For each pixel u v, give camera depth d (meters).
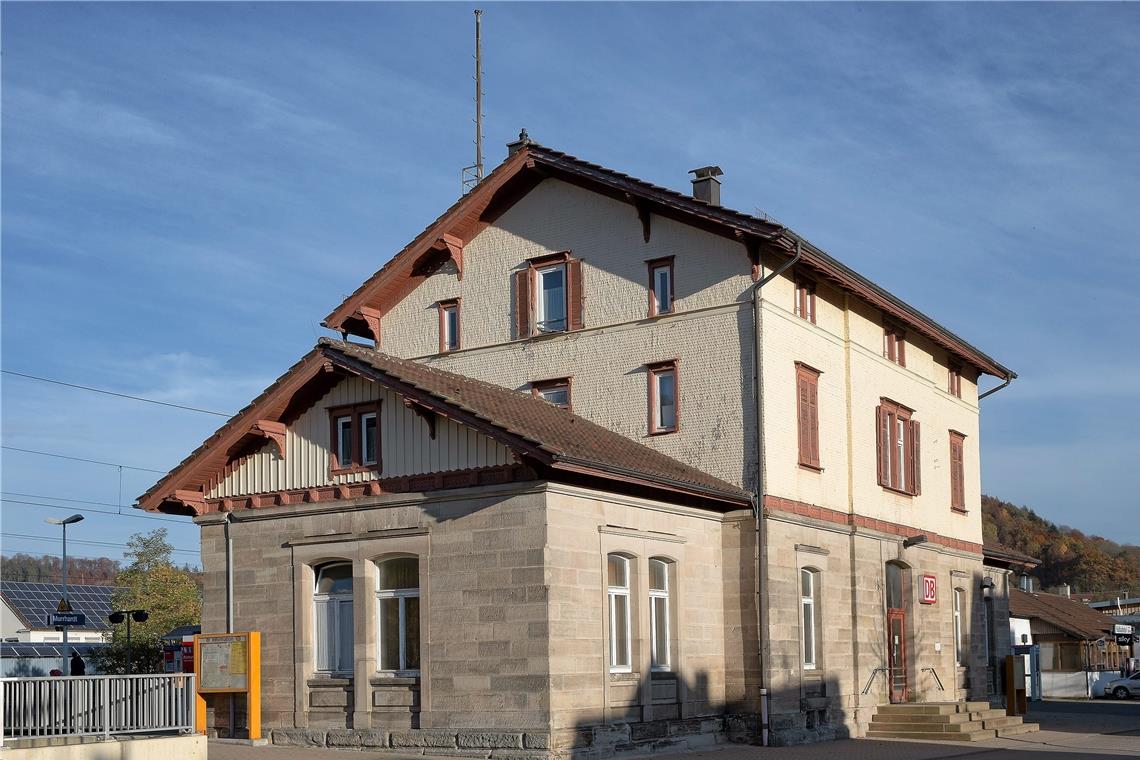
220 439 26.05
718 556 27.22
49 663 53.44
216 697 26.22
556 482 22.70
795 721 27.11
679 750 25.00
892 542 32.91
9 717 19.72
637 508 24.80
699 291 28.17
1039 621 71.12
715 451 27.52
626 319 29.00
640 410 28.50
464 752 22.66
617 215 29.44
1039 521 157.38
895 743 27.94
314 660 25.28
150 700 21.66
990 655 41.50
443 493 23.67
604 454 24.20
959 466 39.00
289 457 26.00
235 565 26.36
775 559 27.11
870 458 32.12
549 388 29.92
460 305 31.45
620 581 24.53
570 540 22.94
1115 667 76.81
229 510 26.59
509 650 22.53
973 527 39.59
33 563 121.88
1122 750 26.23
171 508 27.78
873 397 32.59
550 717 21.95
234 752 23.62
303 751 23.88
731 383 27.48
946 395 38.16
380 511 24.55
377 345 32.66
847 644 30.19
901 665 33.28
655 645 25.41
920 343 36.28
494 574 22.91
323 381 25.59
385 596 24.48
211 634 25.84
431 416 24.08
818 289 30.23
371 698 24.06
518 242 30.80
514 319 30.58
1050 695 65.81
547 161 29.91
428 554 23.75
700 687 26.05
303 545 25.39
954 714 30.20
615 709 23.59
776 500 27.33
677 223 28.59
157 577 62.00
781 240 26.94
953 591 37.66
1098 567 144.75
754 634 26.69
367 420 25.23
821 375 29.97
